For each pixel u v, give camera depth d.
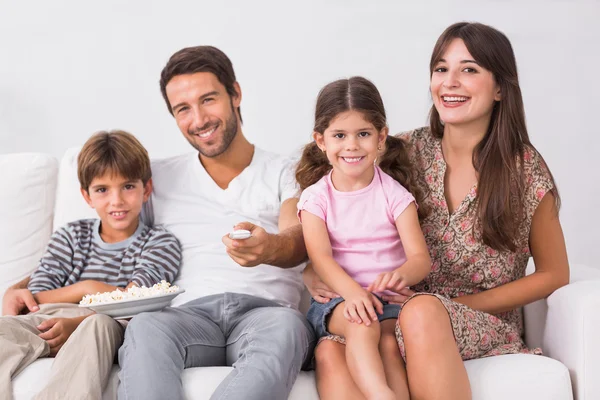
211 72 2.14
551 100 3.54
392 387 1.63
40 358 1.81
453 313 1.68
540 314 1.95
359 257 1.86
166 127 3.62
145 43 3.61
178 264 2.11
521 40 3.53
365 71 3.55
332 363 1.69
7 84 3.61
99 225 2.20
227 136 2.16
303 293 2.16
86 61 3.61
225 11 3.58
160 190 2.23
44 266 2.14
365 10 3.54
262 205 2.16
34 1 3.60
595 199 3.55
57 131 3.62
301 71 3.57
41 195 2.26
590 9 3.51
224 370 1.70
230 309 1.92
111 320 1.78
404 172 1.97
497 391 1.65
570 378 1.71
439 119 2.03
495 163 1.90
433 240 1.94
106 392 1.72
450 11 3.52
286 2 3.56
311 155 2.04
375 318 1.68
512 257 1.94
